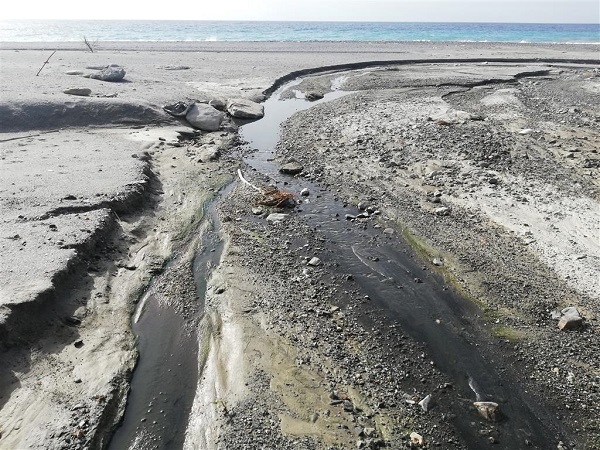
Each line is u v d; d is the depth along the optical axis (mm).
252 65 40031
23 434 7062
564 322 9695
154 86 28422
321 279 11289
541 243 12602
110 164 16281
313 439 7188
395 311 10266
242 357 8797
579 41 76375
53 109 21109
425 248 12633
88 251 11148
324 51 52094
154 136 20359
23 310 8664
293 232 13398
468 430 7504
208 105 23984
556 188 15633
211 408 7805
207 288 10922
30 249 10508
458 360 8961
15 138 18859
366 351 9094
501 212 14234
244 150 20062
